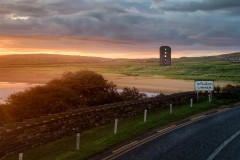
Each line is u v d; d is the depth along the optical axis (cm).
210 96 4481
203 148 1975
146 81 12988
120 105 3178
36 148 2155
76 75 4391
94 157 1820
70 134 2541
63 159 1795
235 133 2403
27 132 2116
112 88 4462
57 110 3356
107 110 3003
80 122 2662
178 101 4134
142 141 2178
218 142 2127
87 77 4334
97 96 4228
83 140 2338
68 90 3712
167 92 8975
